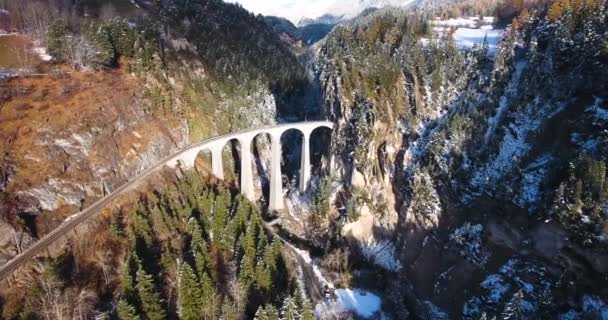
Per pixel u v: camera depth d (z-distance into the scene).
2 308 58.44
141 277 60.69
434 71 115.88
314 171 128.75
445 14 182.88
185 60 131.75
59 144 81.19
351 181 109.31
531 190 84.00
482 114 102.12
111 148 89.75
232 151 125.12
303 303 63.03
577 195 71.62
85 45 104.62
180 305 62.38
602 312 66.38
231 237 79.12
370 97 113.62
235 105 129.38
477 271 84.88
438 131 105.62
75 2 149.00
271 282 71.06
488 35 148.38
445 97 114.12
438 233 95.81
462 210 94.12
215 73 139.50
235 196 102.75
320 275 92.81
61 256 67.88
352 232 106.31
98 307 63.16
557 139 86.69
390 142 110.69
